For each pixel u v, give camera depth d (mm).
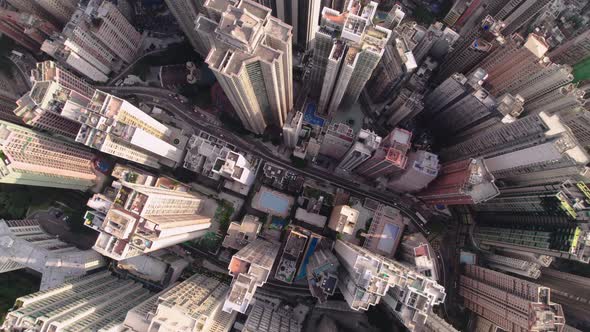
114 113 193250
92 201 165125
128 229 154625
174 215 197875
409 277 157375
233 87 176500
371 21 192500
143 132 199625
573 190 186875
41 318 157875
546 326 180500
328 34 190750
